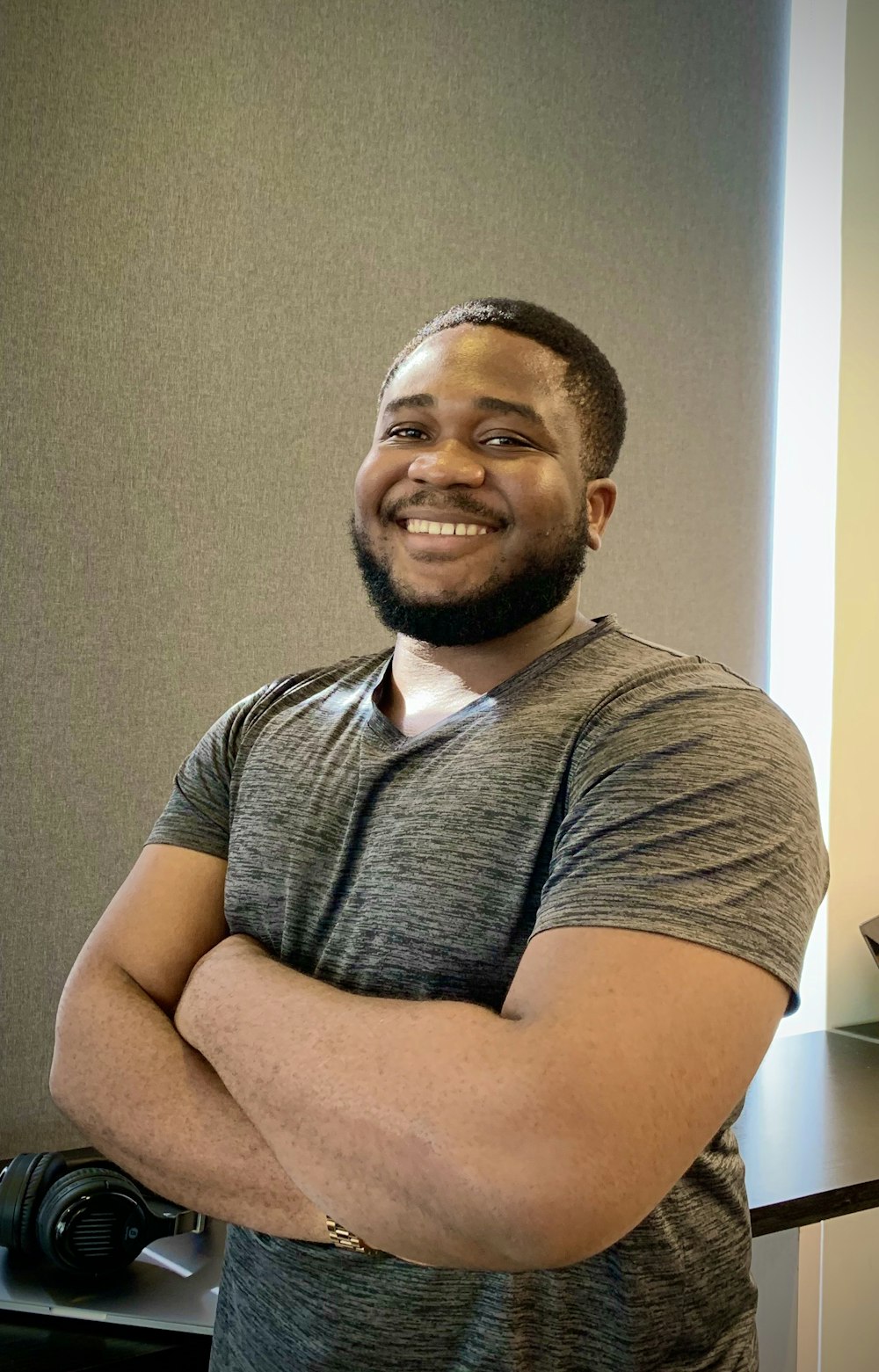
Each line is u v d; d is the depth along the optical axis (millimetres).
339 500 1766
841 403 2096
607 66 1994
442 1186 690
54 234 1532
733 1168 918
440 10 1830
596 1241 672
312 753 1007
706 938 727
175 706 1639
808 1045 2014
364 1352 829
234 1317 929
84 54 1549
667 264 2070
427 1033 745
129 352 1589
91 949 1024
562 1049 695
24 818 1537
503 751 875
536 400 949
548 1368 821
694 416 2109
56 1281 1166
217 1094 887
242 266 1670
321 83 1729
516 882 835
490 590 929
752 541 2197
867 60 2100
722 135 2127
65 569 1553
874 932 2021
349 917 894
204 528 1653
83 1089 921
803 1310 1454
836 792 2119
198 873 1056
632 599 2051
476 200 1869
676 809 771
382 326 1793
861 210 2109
